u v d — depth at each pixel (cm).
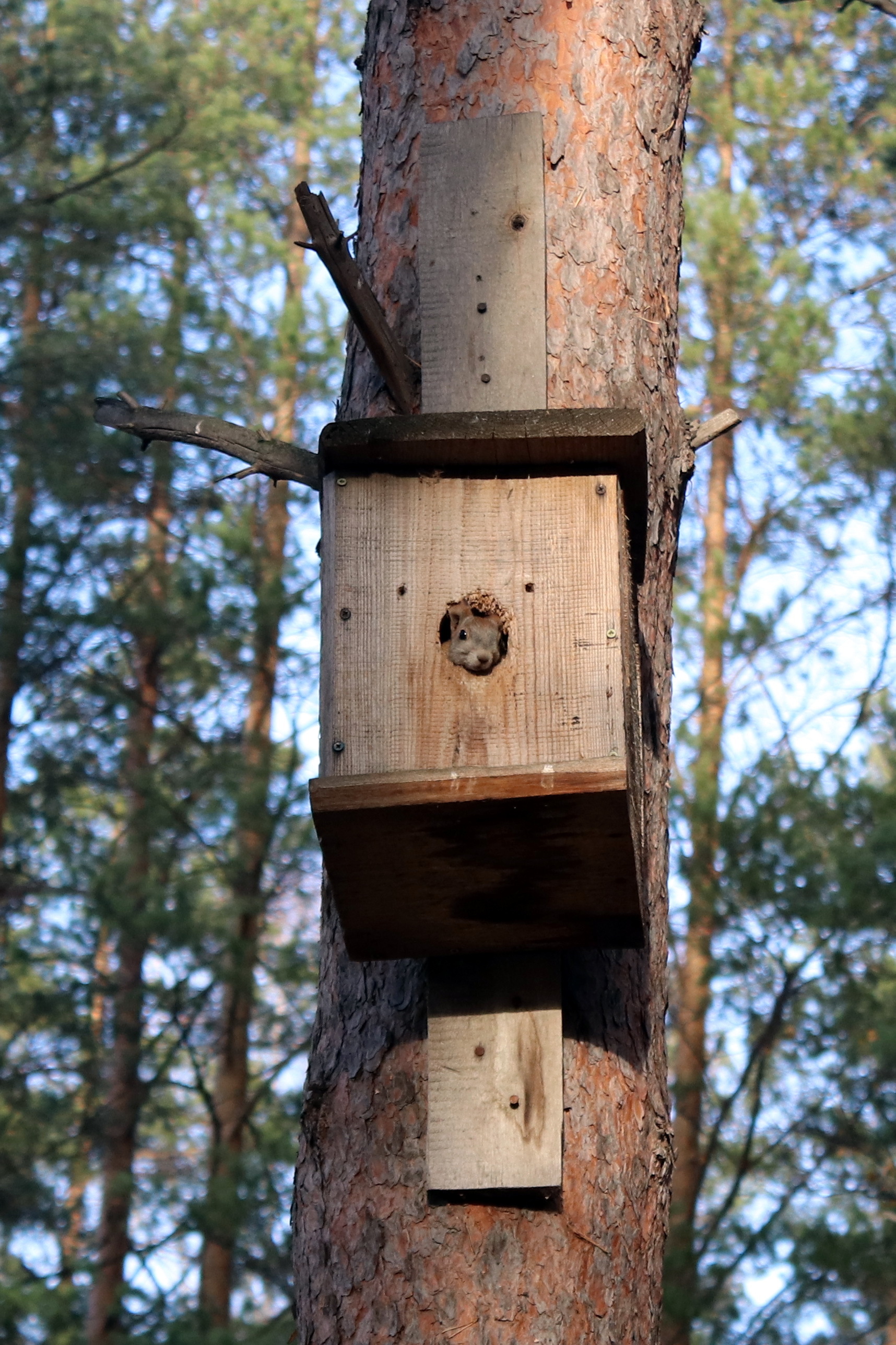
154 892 1340
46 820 1541
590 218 466
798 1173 1173
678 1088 1234
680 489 488
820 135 1769
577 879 397
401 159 480
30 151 1606
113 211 1581
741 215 1625
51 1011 1411
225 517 1586
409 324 463
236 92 1825
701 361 1627
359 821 385
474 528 414
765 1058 1184
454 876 398
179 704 1636
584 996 421
